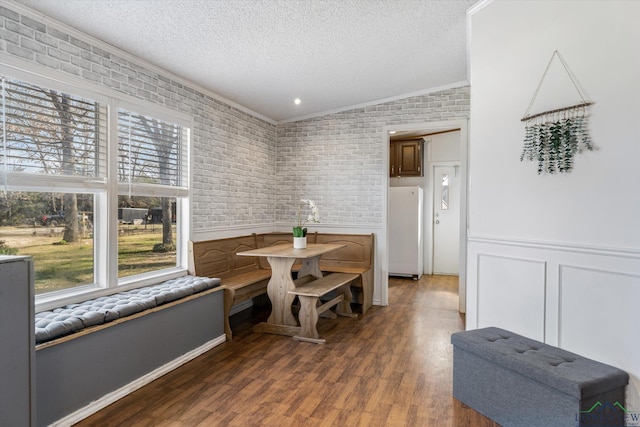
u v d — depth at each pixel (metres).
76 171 2.69
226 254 4.11
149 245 3.37
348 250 4.80
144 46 2.93
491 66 2.79
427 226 6.99
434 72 3.94
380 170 4.80
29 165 2.40
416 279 6.45
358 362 2.97
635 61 2.03
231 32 2.79
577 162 2.28
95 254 2.87
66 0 2.27
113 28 2.64
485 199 2.85
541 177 2.47
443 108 4.50
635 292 2.02
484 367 2.19
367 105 4.84
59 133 2.58
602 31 2.17
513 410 2.02
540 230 2.48
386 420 2.15
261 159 4.99
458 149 6.67
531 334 2.52
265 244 4.91
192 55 3.13
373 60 3.52
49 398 1.98
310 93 4.29
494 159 2.78
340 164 4.99
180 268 3.67
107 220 2.88
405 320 4.14
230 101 4.37
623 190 2.07
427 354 3.15
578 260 2.26
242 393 2.45
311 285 3.76
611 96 2.13
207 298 3.24
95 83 2.77
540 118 2.47
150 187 3.28
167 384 2.58
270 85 3.96
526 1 2.57
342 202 4.98
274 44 3.04
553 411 1.82
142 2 2.33
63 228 2.66
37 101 2.44
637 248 2.01
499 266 2.73
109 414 2.20
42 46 2.42
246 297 3.75
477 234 2.91
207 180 3.97
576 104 2.28
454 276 6.79
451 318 4.22
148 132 3.29
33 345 1.65
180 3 2.37
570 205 2.31
